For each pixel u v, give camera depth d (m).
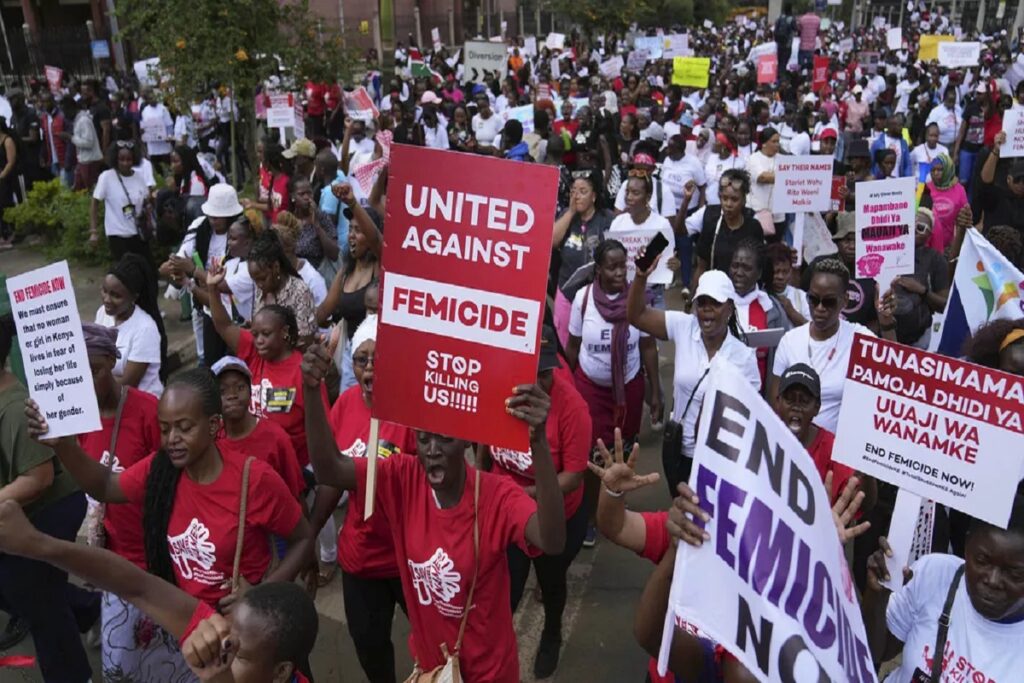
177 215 9.59
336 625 5.14
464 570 3.13
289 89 13.58
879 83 22.92
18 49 26.16
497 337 2.76
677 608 2.31
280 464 4.17
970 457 2.99
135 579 2.45
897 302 6.21
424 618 3.31
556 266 8.20
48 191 12.67
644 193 6.99
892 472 3.16
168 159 17.50
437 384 2.84
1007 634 2.52
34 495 3.87
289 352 5.00
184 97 12.75
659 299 6.77
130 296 5.36
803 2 61.50
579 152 10.73
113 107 19.86
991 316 5.30
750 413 2.44
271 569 3.72
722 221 7.30
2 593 4.08
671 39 29.78
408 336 2.84
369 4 31.11
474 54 20.80
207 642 2.36
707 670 2.68
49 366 3.53
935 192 9.06
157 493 3.55
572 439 4.18
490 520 3.11
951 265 6.75
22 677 4.65
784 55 34.47
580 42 34.38
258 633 2.47
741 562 2.35
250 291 6.44
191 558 3.52
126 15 13.34
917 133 18.23
